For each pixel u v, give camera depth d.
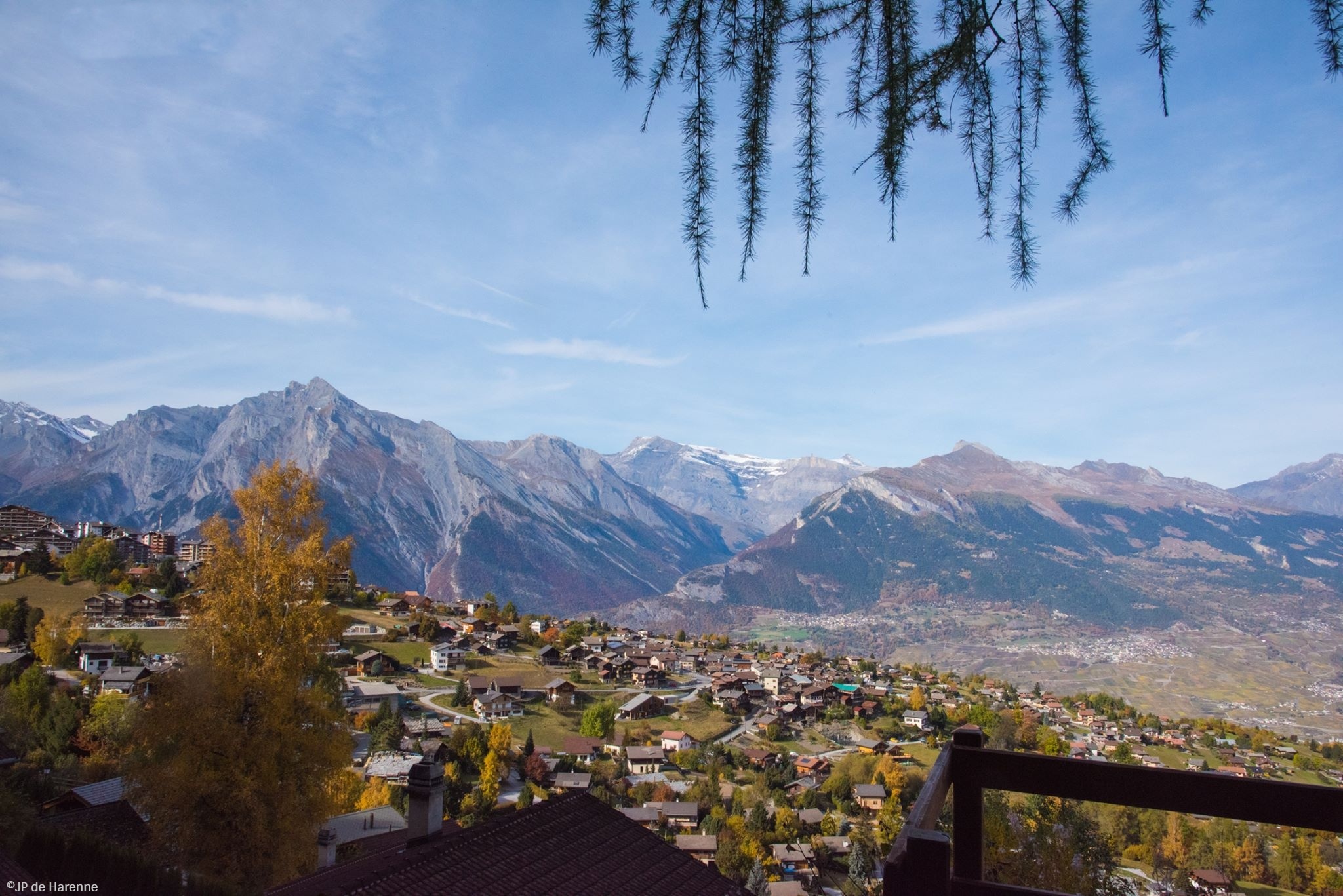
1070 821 11.72
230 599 17.98
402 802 36.03
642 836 13.33
